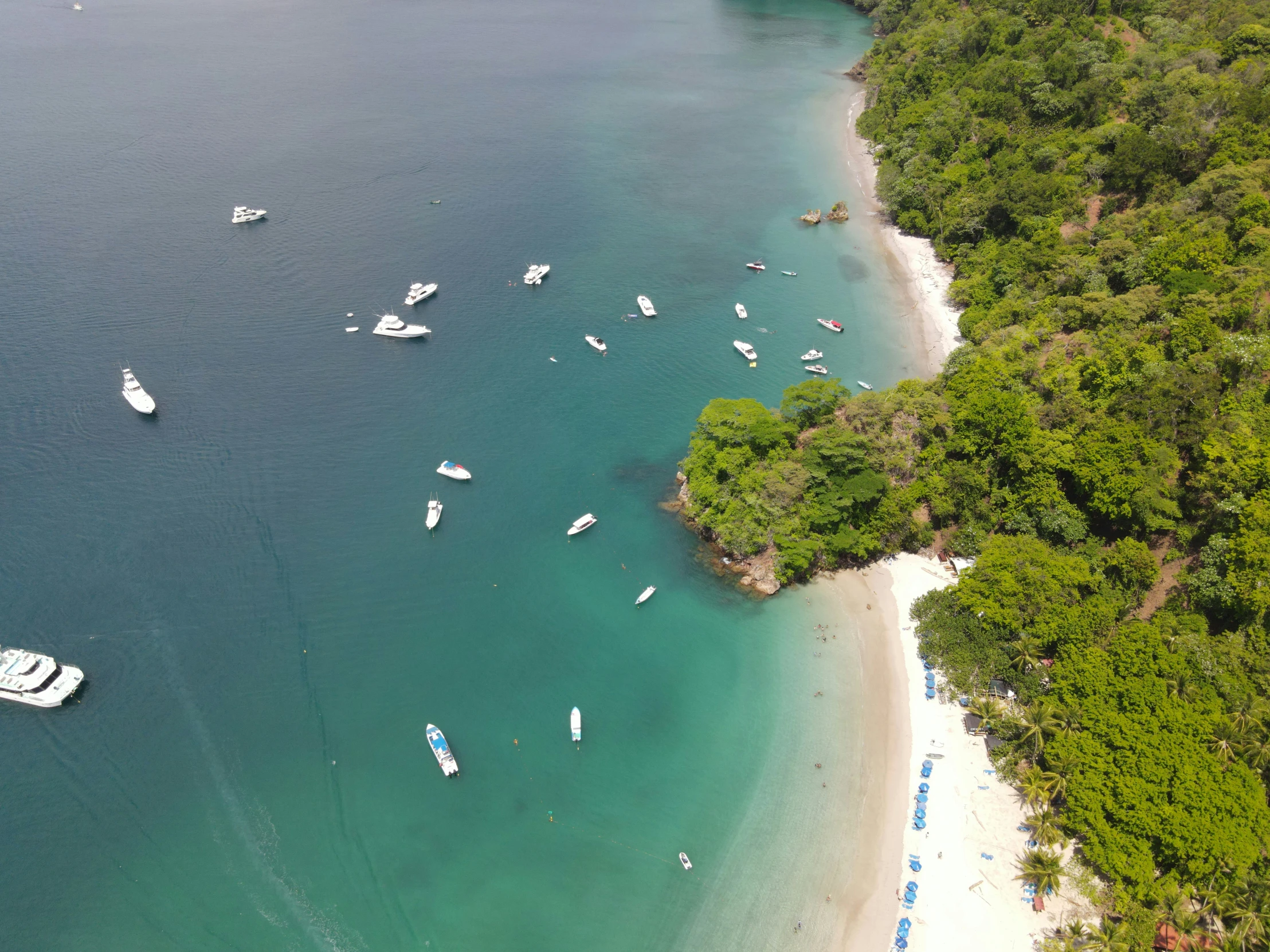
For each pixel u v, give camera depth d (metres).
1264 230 141.25
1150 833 76.44
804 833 87.81
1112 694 87.94
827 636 109.19
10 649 100.56
